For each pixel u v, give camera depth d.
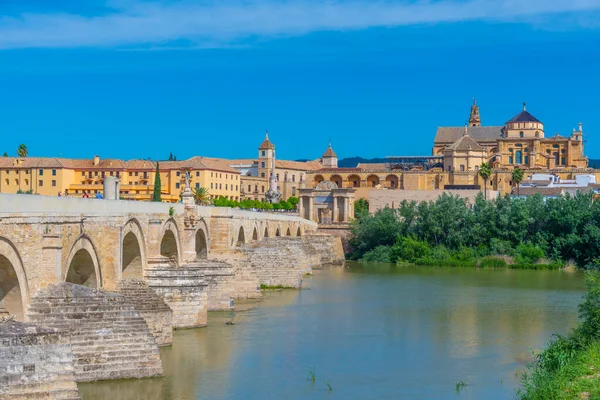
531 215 183.00
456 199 197.38
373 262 190.12
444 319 90.31
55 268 52.44
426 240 191.62
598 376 53.44
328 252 190.88
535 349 72.25
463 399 54.94
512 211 184.75
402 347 72.94
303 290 119.56
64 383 38.69
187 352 65.50
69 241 56.28
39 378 38.28
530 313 95.75
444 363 66.38
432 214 191.88
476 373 62.66
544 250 177.38
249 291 104.62
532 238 180.75
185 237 91.06
